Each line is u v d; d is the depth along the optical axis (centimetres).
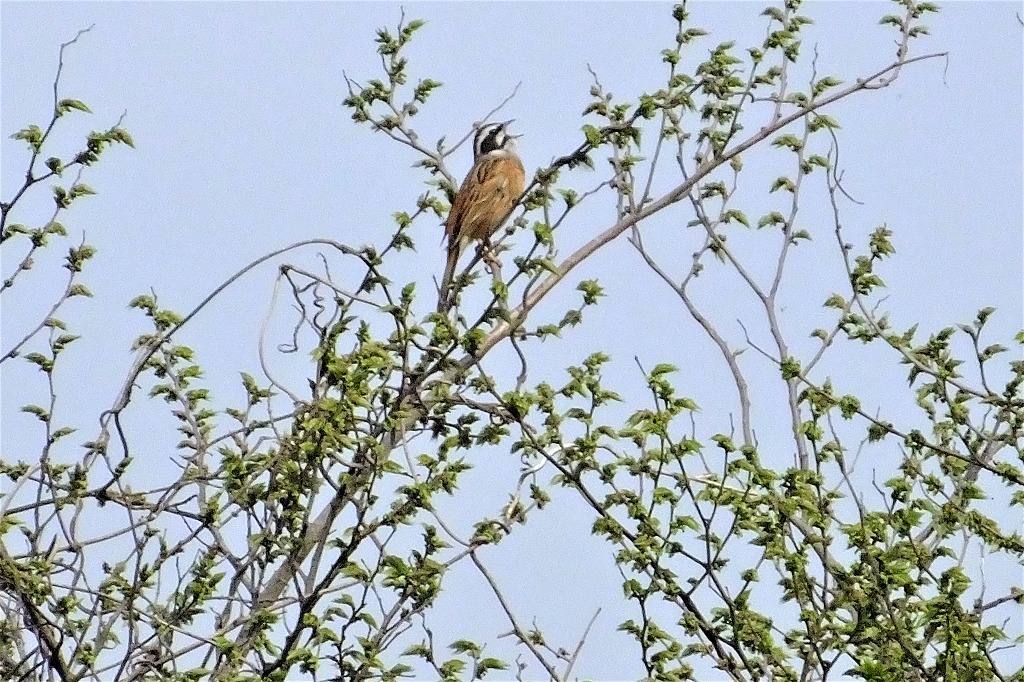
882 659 1162
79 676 1166
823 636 1200
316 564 1198
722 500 1166
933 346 1355
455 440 1251
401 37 1545
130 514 1195
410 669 1158
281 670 1141
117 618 1182
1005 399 1343
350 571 1152
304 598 1156
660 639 1183
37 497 1216
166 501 1224
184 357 1304
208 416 1306
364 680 1148
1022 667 1223
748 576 1188
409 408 1266
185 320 1305
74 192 1283
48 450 1225
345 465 1191
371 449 1163
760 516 1166
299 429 1202
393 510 1166
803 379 1314
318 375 1254
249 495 1214
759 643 1186
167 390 1297
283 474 1209
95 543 1198
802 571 1165
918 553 1185
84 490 1220
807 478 1202
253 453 1260
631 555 1166
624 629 1196
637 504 1170
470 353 1267
